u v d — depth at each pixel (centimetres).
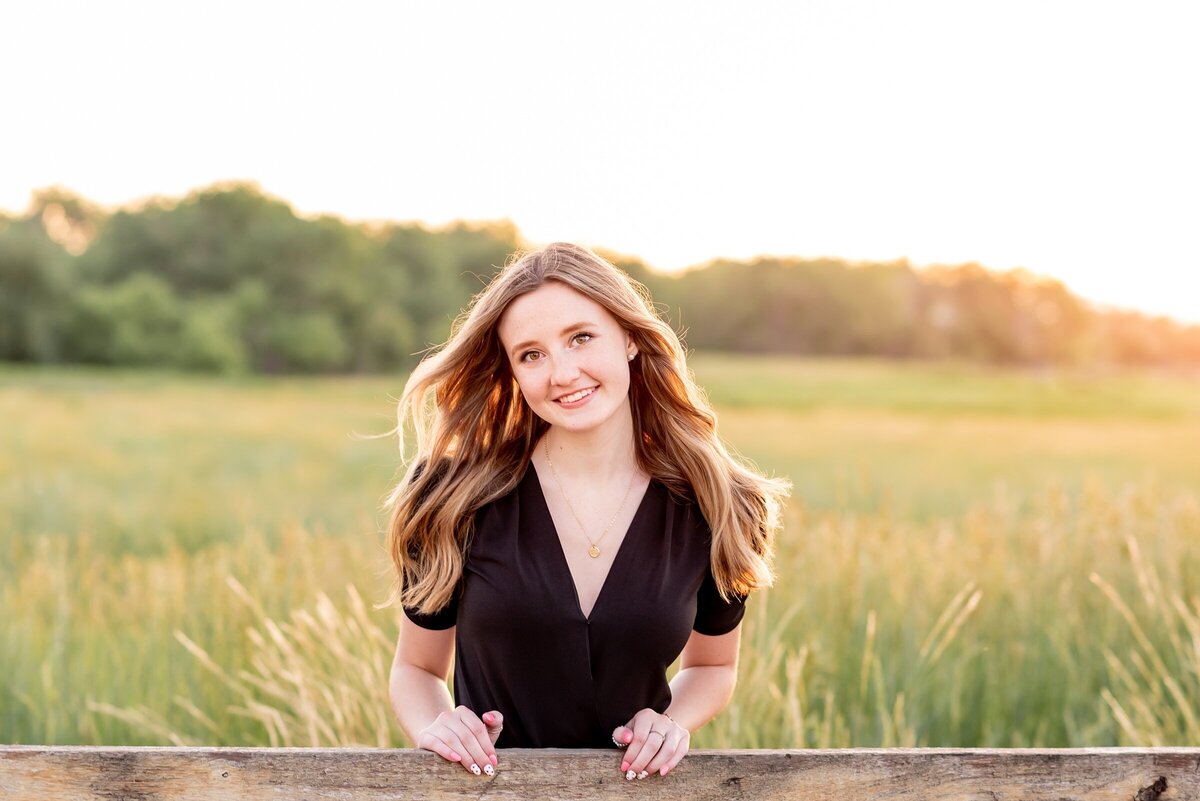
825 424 3006
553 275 186
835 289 8438
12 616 461
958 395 5188
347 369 7994
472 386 199
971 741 369
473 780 160
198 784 158
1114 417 4156
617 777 161
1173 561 419
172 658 410
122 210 8331
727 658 207
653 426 200
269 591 433
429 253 8531
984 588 431
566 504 191
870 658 369
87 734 374
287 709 364
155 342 7106
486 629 184
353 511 891
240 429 2264
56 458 1553
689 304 8538
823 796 160
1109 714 367
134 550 803
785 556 447
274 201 8519
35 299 7056
